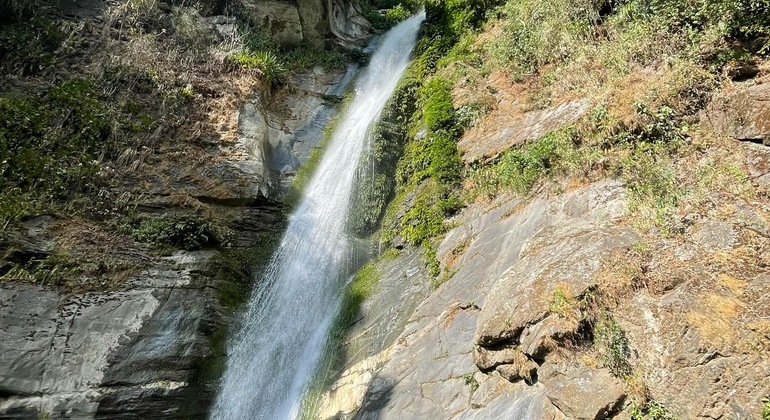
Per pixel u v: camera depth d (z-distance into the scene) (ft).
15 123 26.17
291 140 38.58
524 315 14.73
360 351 22.09
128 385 20.39
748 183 15.94
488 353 15.62
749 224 14.65
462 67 35.40
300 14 49.24
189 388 21.56
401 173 31.83
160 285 23.67
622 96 21.66
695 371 12.23
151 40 35.83
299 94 42.75
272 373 24.11
